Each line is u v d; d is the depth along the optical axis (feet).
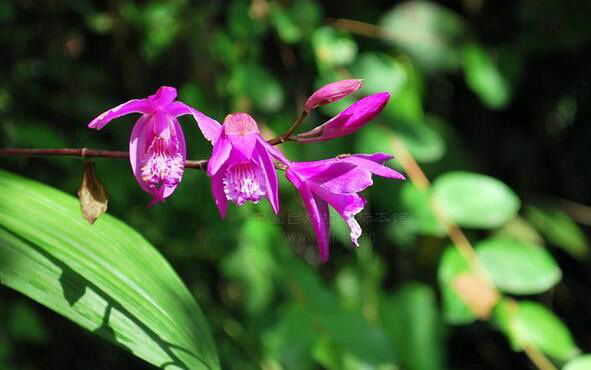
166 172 1.96
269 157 1.93
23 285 1.93
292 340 2.61
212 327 2.79
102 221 2.08
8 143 2.92
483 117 3.42
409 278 3.09
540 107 3.42
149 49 3.04
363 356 2.59
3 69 3.13
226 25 3.07
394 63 2.79
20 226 2.01
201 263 3.03
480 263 2.61
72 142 3.12
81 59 3.28
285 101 3.01
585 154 3.43
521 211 3.19
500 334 3.35
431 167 2.93
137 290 2.01
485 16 3.22
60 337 3.16
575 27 3.00
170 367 1.95
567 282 3.41
